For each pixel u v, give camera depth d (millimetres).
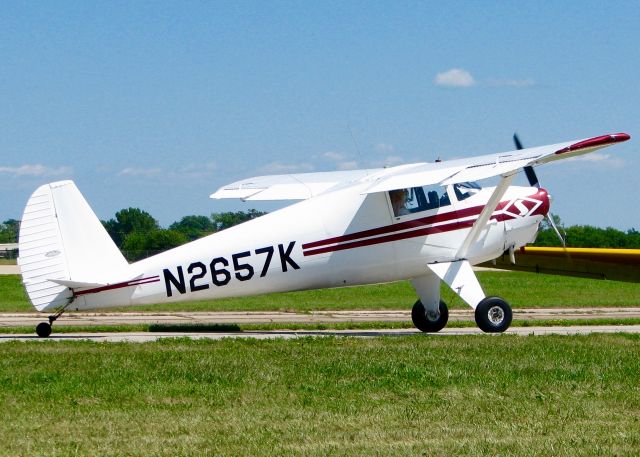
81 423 13148
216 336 25984
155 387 15844
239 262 25656
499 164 23906
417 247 26734
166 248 98938
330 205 26375
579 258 51781
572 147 22672
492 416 13719
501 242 27641
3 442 12078
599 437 12430
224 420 13391
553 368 17953
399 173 26328
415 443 12078
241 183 30406
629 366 18312
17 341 22594
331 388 15867
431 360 18953
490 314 26484
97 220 24766
